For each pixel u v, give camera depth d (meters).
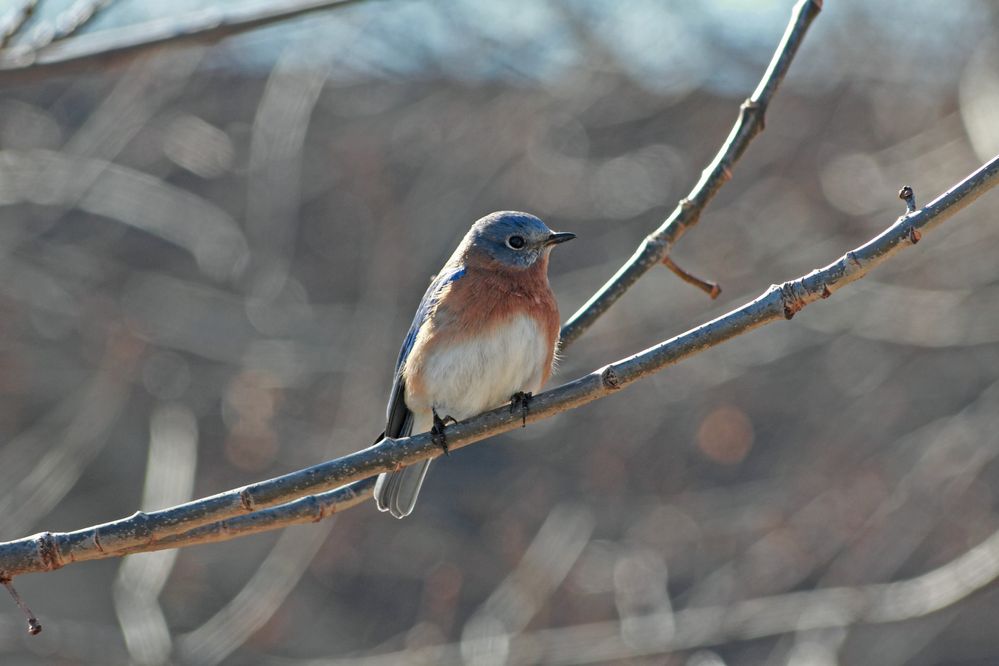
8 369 16.38
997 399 16.23
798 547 15.84
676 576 16.25
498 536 16.64
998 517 16.25
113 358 16.02
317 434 16.22
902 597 13.48
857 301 16.55
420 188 17.83
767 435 17.25
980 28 17.55
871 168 17.41
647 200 17.88
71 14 7.74
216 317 16.98
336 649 16.11
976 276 16.59
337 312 17.25
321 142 18.47
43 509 15.09
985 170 5.57
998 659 16.28
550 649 14.30
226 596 16.89
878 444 17.03
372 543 16.69
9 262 16.59
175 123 17.55
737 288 17.09
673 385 17.02
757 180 18.23
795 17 7.16
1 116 17.45
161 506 15.18
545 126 18.09
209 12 7.64
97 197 16.97
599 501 16.73
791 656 14.41
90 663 14.72
